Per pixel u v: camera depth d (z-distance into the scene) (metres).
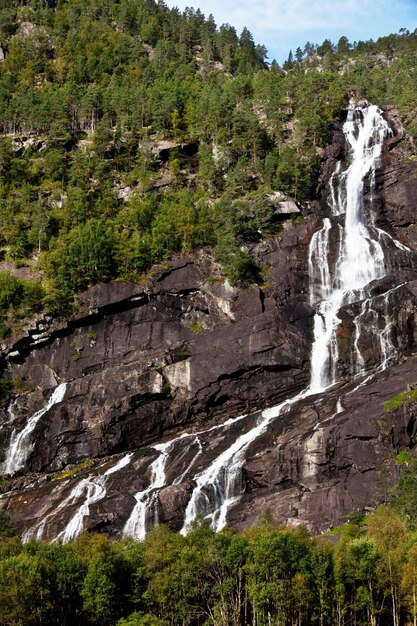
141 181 146.25
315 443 89.25
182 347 116.69
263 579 67.75
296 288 125.75
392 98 165.25
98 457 108.88
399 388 94.31
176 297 125.12
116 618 69.50
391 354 106.00
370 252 126.44
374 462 86.81
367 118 155.25
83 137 165.62
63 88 179.75
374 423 88.88
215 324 122.00
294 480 88.69
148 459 100.81
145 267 127.81
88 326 124.62
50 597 67.94
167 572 70.38
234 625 68.12
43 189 148.00
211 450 97.94
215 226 132.50
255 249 130.62
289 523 83.56
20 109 169.50
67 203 140.38
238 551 70.06
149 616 66.62
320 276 127.25
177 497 89.69
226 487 91.25
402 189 136.25
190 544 73.81
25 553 71.25
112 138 157.00
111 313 125.06
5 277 126.19
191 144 155.88
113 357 121.56
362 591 66.88
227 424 104.38
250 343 111.62
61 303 124.00
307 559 68.00
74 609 70.00
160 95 167.38
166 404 110.38
